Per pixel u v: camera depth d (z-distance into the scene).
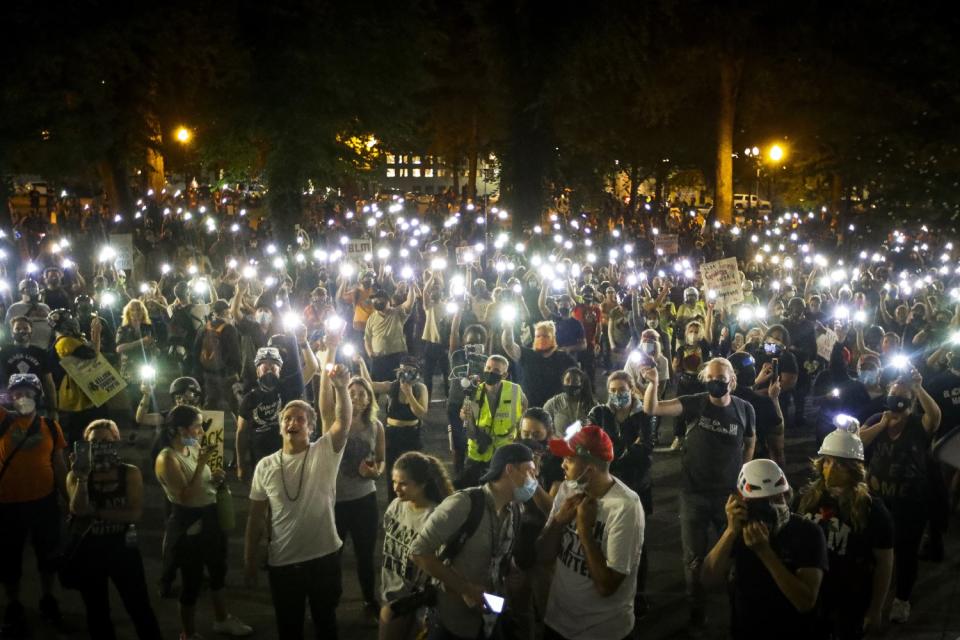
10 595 7.75
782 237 38.81
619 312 16.67
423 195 53.97
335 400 6.79
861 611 6.21
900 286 20.77
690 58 35.78
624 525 5.37
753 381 9.80
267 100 28.19
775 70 36.53
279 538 6.48
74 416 10.65
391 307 14.05
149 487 11.51
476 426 8.77
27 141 25.33
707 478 7.82
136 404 13.56
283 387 9.52
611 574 5.33
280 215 28.73
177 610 8.21
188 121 30.47
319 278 20.56
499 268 19.91
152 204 34.03
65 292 15.60
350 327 17.05
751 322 15.74
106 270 18.67
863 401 9.57
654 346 11.95
